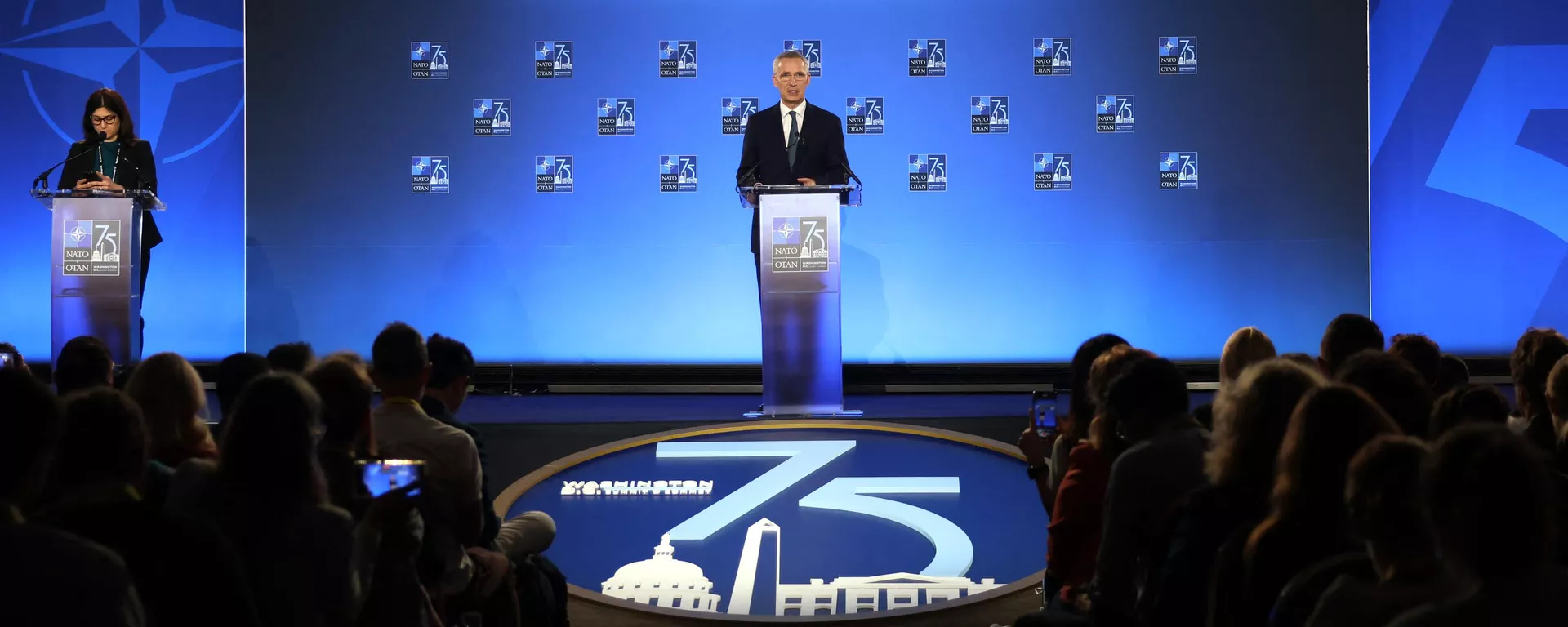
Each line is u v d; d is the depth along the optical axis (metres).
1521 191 8.18
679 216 8.47
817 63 8.41
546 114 8.43
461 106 8.40
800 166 7.02
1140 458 2.56
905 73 8.39
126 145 6.82
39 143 8.38
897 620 3.74
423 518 2.48
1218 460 2.28
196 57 8.38
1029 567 4.35
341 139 8.39
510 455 6.03
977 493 5.29
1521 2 8.12
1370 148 8.27
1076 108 8.35
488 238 8.45
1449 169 8.21
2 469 1.74
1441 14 8.17
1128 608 2.55
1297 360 3.24
